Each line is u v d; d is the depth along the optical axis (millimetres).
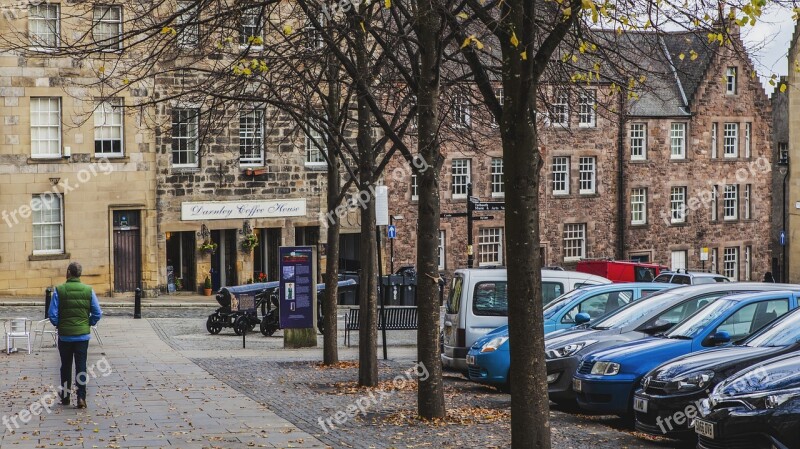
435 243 15641
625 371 15078
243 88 20938
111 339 28844
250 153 45656
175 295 44562
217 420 15289
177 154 44312
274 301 31531
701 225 59969
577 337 17156
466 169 51875
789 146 59531
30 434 14047
